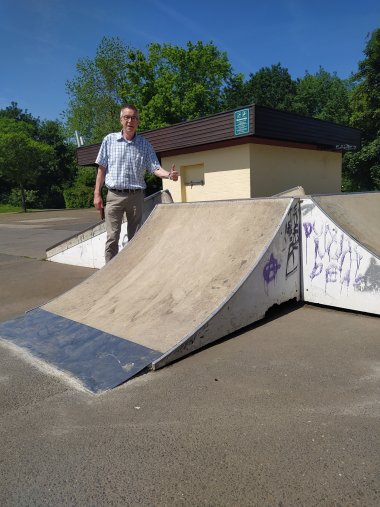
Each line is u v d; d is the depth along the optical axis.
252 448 2.05
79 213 28.05
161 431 2.24
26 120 63.88
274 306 4.21
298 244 4.30
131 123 4.87
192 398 2.57
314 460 1.94
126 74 30.28
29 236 14.24
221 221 4.67
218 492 1.78
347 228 4.11
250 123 11.09
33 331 3.88
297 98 41.97
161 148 13.85
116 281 4.57
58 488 1.84
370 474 1.84
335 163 16.03
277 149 13.23
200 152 13.76
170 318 3.60
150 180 25.30
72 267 7.87
